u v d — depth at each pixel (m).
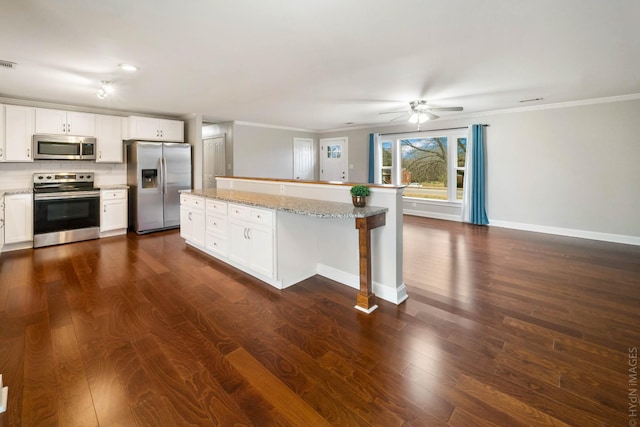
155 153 5.31
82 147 4.82
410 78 3.51
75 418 1.47
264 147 7.27
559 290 2.94
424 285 3.08
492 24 2.21
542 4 1.95
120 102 4.70
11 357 1.93
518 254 4.10
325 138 8.42
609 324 2.32
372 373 1.80
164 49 2.62
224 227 3.67
